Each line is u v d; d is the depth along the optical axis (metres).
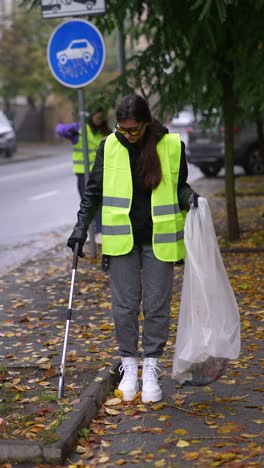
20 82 62.06
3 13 63.19
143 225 7.71
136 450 6.85
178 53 15.83
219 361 7.53
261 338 9.95
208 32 14.37
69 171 41.22
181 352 7.46
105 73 55.34
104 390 8.10
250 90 16.36
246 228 18.89
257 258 15.22
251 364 8.98
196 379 7.63
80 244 7.93
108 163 7.73
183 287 7.54
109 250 7.74
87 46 14.67
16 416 7.41
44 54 60.84
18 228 21.75
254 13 14.59
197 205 7.53
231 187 16.78
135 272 7.84
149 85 16.02
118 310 7.86
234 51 15.44
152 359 7.93
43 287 13.53
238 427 7.22
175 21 14.86
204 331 7.40
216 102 17.36
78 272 14.71
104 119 17.11
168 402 7.92
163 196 7.66
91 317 11.34
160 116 16.39
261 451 6.70
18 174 40.31
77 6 14.34
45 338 10.35
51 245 18.70
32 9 15.23
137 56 15.82
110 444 7.00
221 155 33.16
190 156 33.75
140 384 8.41
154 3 14.42
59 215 24.17
